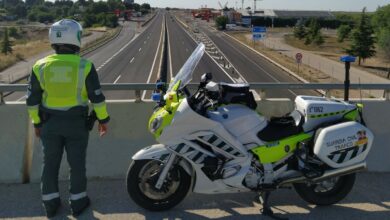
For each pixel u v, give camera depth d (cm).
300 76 4047
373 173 571
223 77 3859
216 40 8412
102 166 554
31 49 6253
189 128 432
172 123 427
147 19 18150
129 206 477
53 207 453
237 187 445
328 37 11238
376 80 4241
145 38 8556
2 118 547
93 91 439
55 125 439
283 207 480
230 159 443
